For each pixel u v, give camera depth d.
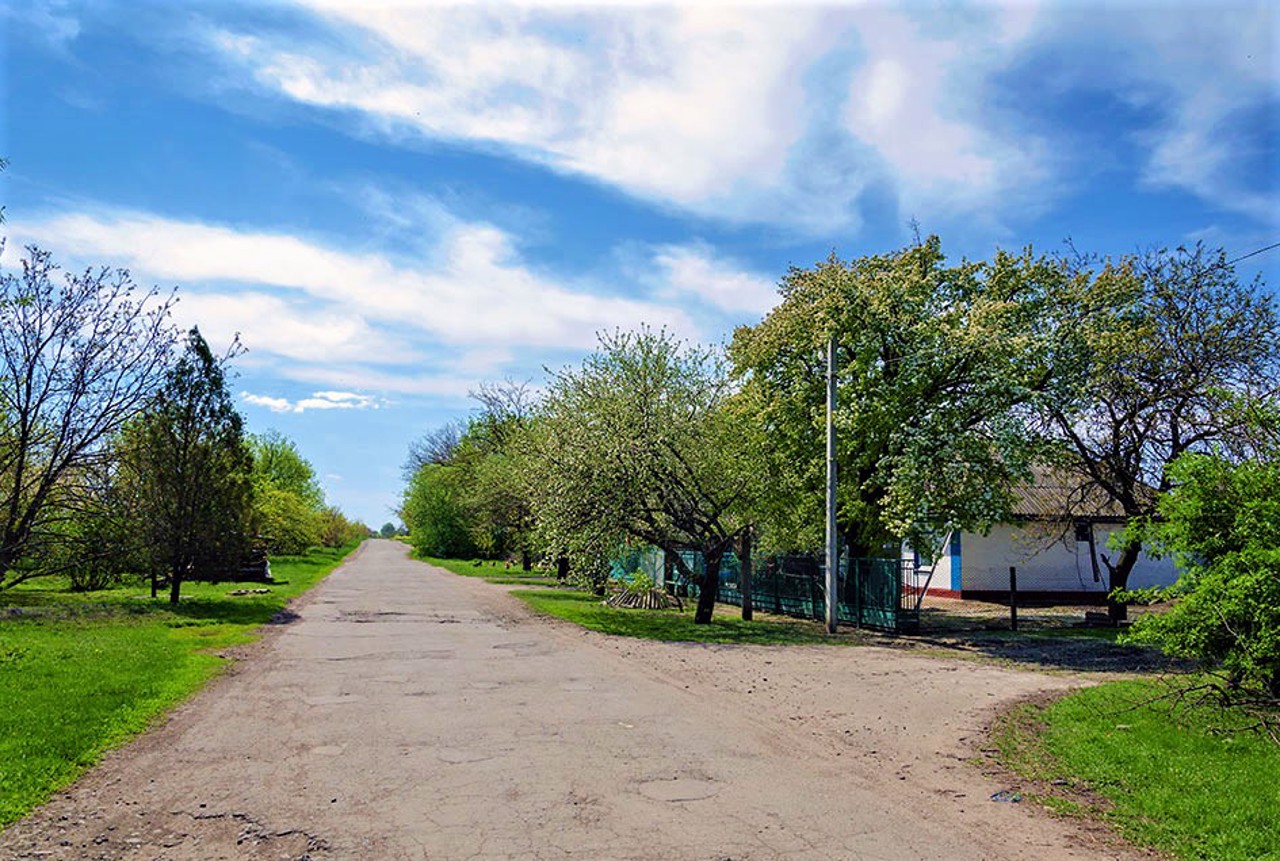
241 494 22.25
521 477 26.06
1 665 10.95
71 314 19.20
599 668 13.27
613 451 20.08
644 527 21.83
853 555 23.36
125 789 6.59
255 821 5.89
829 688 12.02
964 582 30.91
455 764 7.39
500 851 5.37
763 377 23.03
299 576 37.09
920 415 20.66
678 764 7.54
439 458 70.75
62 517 20.00
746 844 5.59
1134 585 31.61
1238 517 8.88
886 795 6.81
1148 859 5.51
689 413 21.47
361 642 15.88
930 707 10.71
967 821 6.21
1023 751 8.42
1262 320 20.14
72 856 5.24
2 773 6.63
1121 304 21.44
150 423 20.77
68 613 17.55
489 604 25.45
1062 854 5.57
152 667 11.68
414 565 54.50
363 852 5.34
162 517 20.69
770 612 26.19
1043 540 29.45
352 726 8.83
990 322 20.66
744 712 10.06
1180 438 20.86
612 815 6.10
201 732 8.51
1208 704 9.59
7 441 19.06
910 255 23.44
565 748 8.02
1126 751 7.94
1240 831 5.87
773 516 22.30
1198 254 20.91
